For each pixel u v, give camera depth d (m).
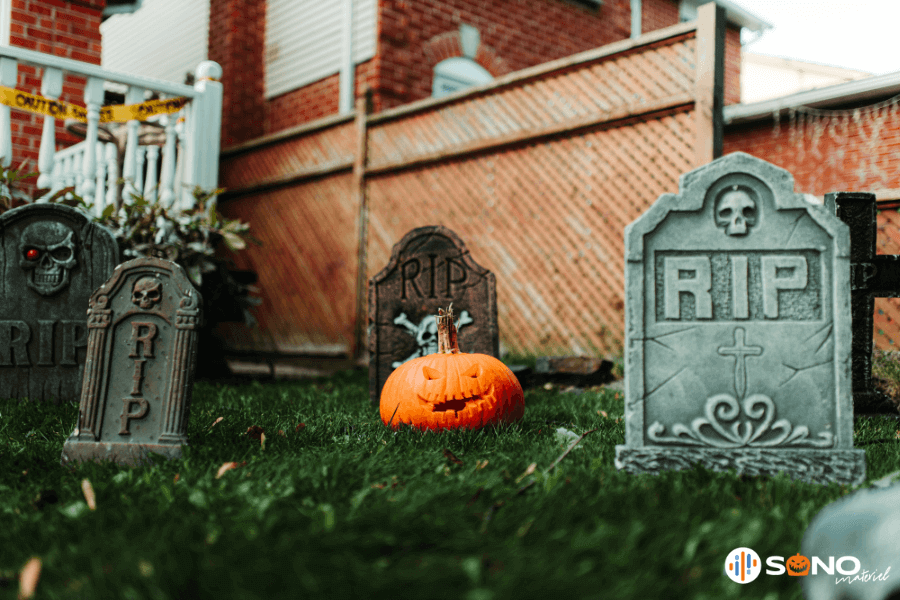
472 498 2.05
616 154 6.10
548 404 4.37
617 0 12.33
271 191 9.14
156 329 2.82
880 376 4.39
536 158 6.68
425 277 4.55
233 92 10.49
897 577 1.31
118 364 2.81
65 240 4.20
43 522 1.95
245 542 1.66
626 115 5.92
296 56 10.23
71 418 3.58
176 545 1.67
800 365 2.44
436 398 3.28
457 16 9.88
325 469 2.32
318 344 8.48
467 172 7.21
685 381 2.48
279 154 9.01
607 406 4.14
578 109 6.33
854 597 1.38
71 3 7.60
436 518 1.83
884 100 5.80
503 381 3.42
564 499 2.00
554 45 11.29
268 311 9.16
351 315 8.01
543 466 2.48
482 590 1.39
